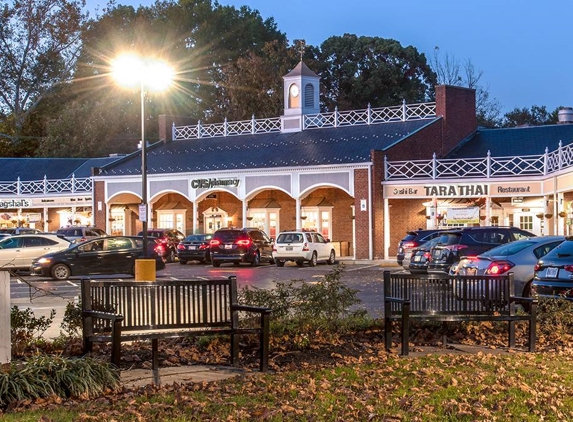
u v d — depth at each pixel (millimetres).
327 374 11617
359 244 45625
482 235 26656
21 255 36625
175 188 53031
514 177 41781
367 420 9039
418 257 30219
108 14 85250
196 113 83000
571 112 50906
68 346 13508
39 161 66125
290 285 15305
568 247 17141
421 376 11367
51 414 9344
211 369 12219
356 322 15219
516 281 19562
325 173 46844
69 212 60750
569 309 15211
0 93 80312
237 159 51906
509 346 14062
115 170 56125
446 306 14125
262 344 12039
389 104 82062
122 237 34719
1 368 10586
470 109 51875
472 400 9922
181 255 45000
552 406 9570
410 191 44625
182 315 13227
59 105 81688
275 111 74688
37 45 80688
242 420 9078
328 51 83062
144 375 11781
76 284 31172
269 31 91062
